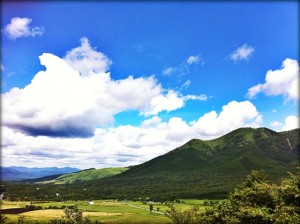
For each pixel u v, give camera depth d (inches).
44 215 6781.5
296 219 1674.5
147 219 5999.0
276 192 2059.5
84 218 5017.2
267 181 2390.5
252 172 2407.7
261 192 2057.1
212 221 1914.4
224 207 1987.0
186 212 1939.0
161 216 6476.4
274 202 2017.7
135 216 6594.5
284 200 1974.7
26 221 5182.1
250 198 2078.0
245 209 1856.5
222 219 1875.0
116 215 6939.0
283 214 1743.4
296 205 1945.1
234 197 2122.3
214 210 1999.3
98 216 6855.3
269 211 1911.9
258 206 1968.5
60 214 6993.1
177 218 1916.8
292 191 1962.4
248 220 1833.2
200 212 2016.5
